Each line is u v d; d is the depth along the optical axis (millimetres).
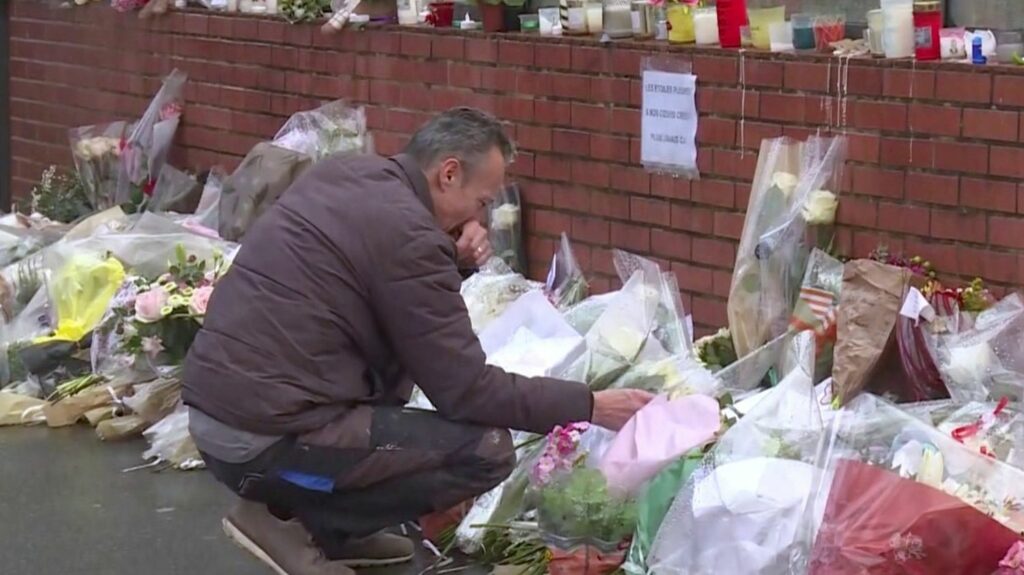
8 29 14531
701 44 8617
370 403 6516
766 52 8203
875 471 5816
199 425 6434
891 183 7699
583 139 9281
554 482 6469
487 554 7062
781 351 7637
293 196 6469
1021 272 7262
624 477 6449
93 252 9805
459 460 6422
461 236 6762
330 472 6387
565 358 7359
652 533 6352
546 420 6422
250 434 6305
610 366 7301
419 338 6227
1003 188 7273
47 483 8266
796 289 7891
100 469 8469
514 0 9750
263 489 6445
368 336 6344
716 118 8492
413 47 10344
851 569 5672
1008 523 5727
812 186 7926
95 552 7379
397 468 6414
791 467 6164
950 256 7523
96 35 13445
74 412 9102
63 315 9617
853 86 7812
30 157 14523
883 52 7746
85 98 13727
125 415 9047
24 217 12312
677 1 8727
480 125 6410
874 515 5711
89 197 12797
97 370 9250
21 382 9578
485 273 8984
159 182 11953
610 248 9219
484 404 6297
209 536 7566
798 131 8109
